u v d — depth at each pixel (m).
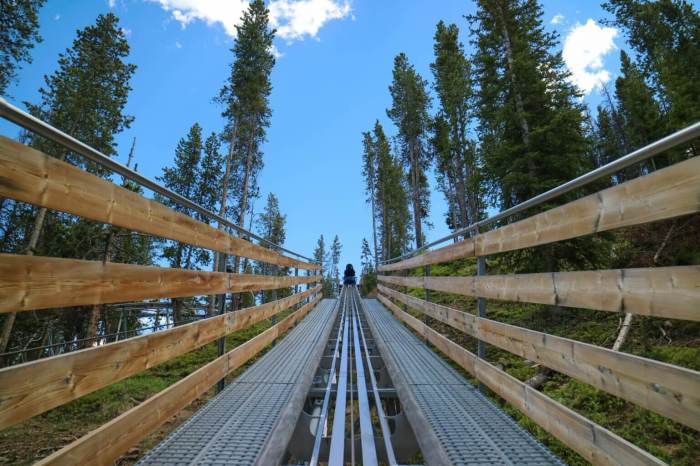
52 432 4.37
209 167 26.53
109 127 16.91
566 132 8.41
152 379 6.07
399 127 27.75
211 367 3.01
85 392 1.62
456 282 4.11
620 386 1.63
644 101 19.20
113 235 15.76
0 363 12.91
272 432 2.46
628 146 25.45
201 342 2.88
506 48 10.62
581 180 1.98
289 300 6.68
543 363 2.27
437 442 2.34
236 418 2.69
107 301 1.82
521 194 8.82
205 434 2.43
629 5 19.28
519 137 9.46
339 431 3.00
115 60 17.45
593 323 5.86
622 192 1.71
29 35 13.48
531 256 7.79
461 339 6.45
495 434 2.45
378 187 37.09
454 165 22.69
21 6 13.27
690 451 2.76
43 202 1.46
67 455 1.42
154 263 22.17
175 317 16.83
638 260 6.87
